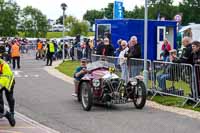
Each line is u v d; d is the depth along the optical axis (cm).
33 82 2034
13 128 1013
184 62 1361
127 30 2294
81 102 1317
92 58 1858
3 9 7606
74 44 4016
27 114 1209
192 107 1291
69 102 1422
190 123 1079
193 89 1305
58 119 1136
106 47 1886
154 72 1480
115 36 2350
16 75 2398
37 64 3416
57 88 1800
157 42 2294
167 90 1428
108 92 1277
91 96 1255
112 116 1176
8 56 3238
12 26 7688
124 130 998
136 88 1293
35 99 1487
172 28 2373
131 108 1305
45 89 1766
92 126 1044
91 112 1241
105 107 1326
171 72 1407
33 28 8481
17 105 1359
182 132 980
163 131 988
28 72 2608
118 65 1638
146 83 1485
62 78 2225
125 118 1145
